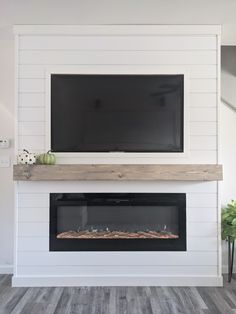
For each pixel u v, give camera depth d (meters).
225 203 3.86
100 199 3.47
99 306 2.96
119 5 2.99
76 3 2.95
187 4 2.97
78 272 3.44
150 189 3.46
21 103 3.47
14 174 3.36
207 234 3.44
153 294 3.22
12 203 3.86
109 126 3.48
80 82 3.50
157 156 3.46
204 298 3.13
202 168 3.36
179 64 3.48
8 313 2.81
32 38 3.47
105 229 3.57
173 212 3.53
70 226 3.54
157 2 2.93
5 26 3.46
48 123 3.46
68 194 3.46
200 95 3.47
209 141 3.46
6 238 3.86
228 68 3.81
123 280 3.43
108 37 3.49
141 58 3.48
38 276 3.43
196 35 3.48
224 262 3.85
